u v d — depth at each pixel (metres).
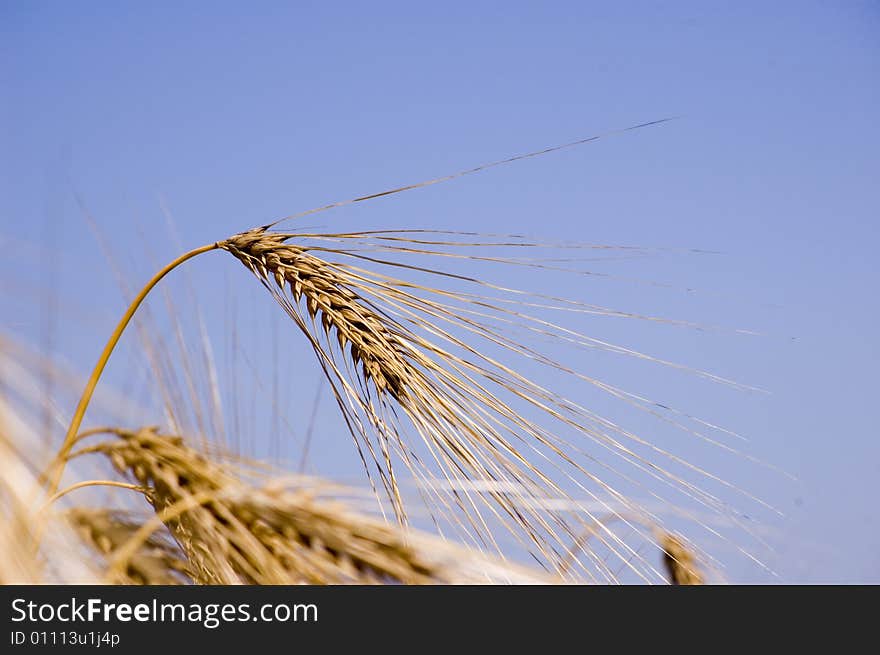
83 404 3.26
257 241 4.94
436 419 4.30
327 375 4.59
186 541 2.92
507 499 3.53
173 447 3.06
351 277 4.80
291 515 2.73
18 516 2.21
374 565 2.62
